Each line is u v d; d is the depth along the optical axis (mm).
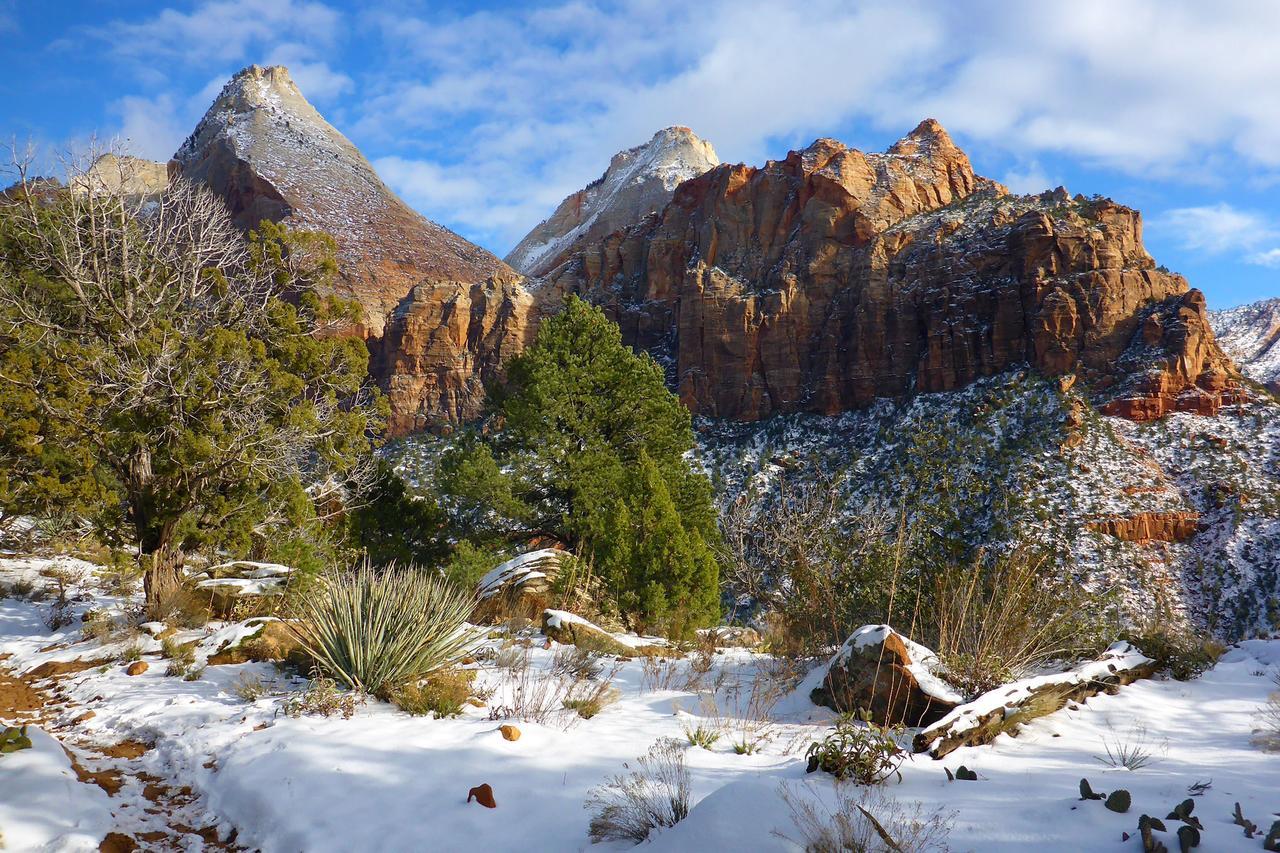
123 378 13117
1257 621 51562
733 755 6195
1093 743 6305
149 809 5488
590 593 15719
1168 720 6992
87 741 6891
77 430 13406
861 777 5281
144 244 14914
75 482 13398
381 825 4910
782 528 15867
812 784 5180
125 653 9641
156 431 13180
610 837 4512
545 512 29250
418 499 23281
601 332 29625
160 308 14516
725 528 19094
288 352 14938
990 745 6258
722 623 17000
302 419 14039
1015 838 4215
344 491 17672
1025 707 6730
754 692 8211
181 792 5812
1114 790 4895
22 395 12680
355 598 8297
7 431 12773
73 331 14227
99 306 14203
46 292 14789
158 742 6734
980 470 66312
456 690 7648
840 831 4047
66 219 14234
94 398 13383
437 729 6656
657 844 4156
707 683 9070
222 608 12164
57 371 13156
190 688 8242
